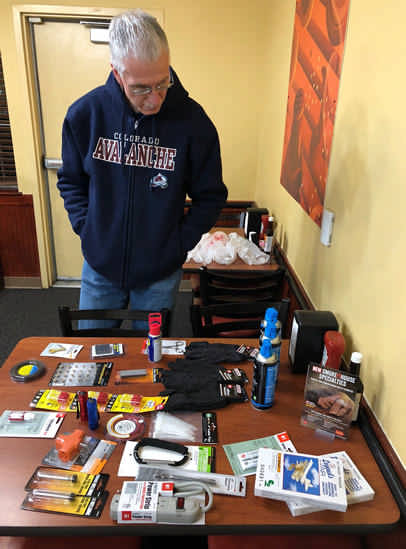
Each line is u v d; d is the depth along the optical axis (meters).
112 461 1.06
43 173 3.55
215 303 2.18
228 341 1.56
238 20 3.16
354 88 1.47
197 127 1.68
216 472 1.04
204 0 3.10
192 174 1.77
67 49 3.26
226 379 1.33
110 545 1.12
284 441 1.14
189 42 3.21
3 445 1.09
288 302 1.72
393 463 1.10
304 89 2.08
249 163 3.55
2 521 0.91
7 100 3.28
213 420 1.20
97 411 1.15
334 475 1.00
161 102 1.44
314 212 1.90
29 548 1.10
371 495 1.00
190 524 0.92
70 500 0.96
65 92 3.37
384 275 1.23
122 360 1.44
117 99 1.59
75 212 1.79
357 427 1.21
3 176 3.50
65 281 3.89
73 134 1.66
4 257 3.69
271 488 0.96
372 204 1.32
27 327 3.16
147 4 3.11
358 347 1.40
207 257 2.51
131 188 1.70
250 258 2.52
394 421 1.13
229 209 3.60
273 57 2.93
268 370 1.19
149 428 1.17
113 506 0.92
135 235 1.74
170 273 1.84
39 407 1.22
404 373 1.09
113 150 1.66
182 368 1.38
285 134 2.50
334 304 1.65
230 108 3.39
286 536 1.14
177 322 3.26
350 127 1.51
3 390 1.28
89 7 3.09
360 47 1.43
